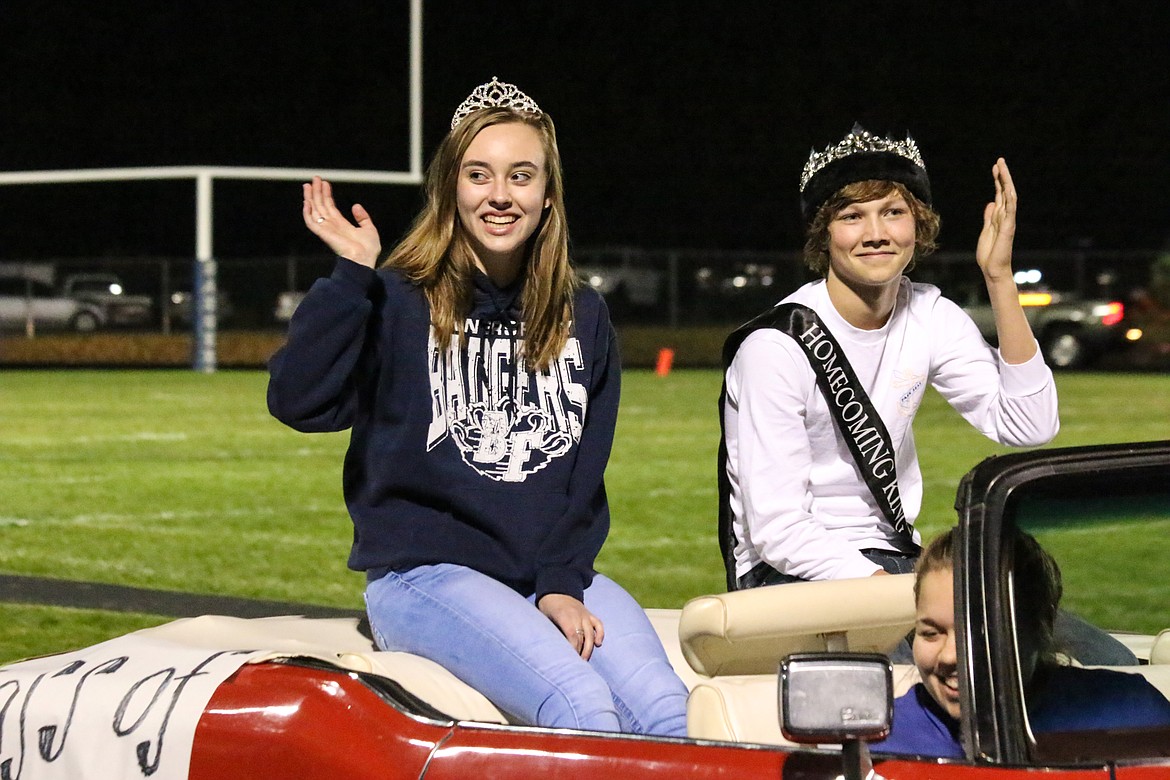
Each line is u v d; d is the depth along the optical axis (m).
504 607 4.32
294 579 11.82
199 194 40.19
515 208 4.59
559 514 4.67
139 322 44.66
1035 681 3.23
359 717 3.61
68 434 24.12
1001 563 3.21
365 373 4.64
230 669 3.79
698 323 43.31
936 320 5.35
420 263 4.61
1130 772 3.10
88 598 10.95
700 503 16.58
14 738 3.88
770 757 3.28
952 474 18.97
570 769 3.38
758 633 3.84
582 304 4.82
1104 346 38.72
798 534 4.91
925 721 3.69
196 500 16.75
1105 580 3.53
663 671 4.45
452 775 3.46
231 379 36.94
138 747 3.73
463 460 4.59
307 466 20.08
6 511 15.83
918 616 3.61
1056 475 3.31
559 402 4.71
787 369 4.99
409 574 4.53
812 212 5.16
